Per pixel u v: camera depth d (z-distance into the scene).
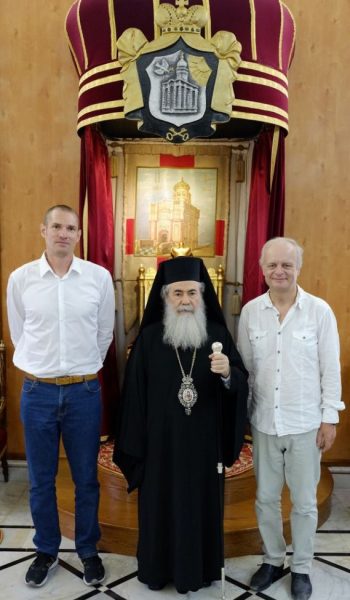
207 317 2.72
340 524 3.37
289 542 3.06
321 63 3.89
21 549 3.02
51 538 2.74
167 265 2.59
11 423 4.13
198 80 2.94
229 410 2.57
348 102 3.92
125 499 3.23
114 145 3.90
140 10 2.93
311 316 2.47
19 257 4.02
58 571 2.82
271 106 3.09
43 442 2.62
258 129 3.74
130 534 2.94
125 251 3.96
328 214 4.02
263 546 2.84
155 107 2.96
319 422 2.49
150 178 3.94
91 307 2.63
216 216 3.97
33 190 3.98
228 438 2.59
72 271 2.62
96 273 2.71
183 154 3.93
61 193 3.98
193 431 2.50
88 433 2.66
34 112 3.92
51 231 2.52
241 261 3.97
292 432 2.46
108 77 3.03
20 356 2.70
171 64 2.93
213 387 2.55
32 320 2.59
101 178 3.52
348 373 4.09
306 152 3.96
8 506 3.56
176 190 3.94
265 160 3.48
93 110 3.10
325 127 3.94
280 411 2.47
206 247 3.99
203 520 2.56
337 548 3.07
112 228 3.77
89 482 2.70
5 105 3.91
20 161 3.95
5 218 3.99
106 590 2.65
